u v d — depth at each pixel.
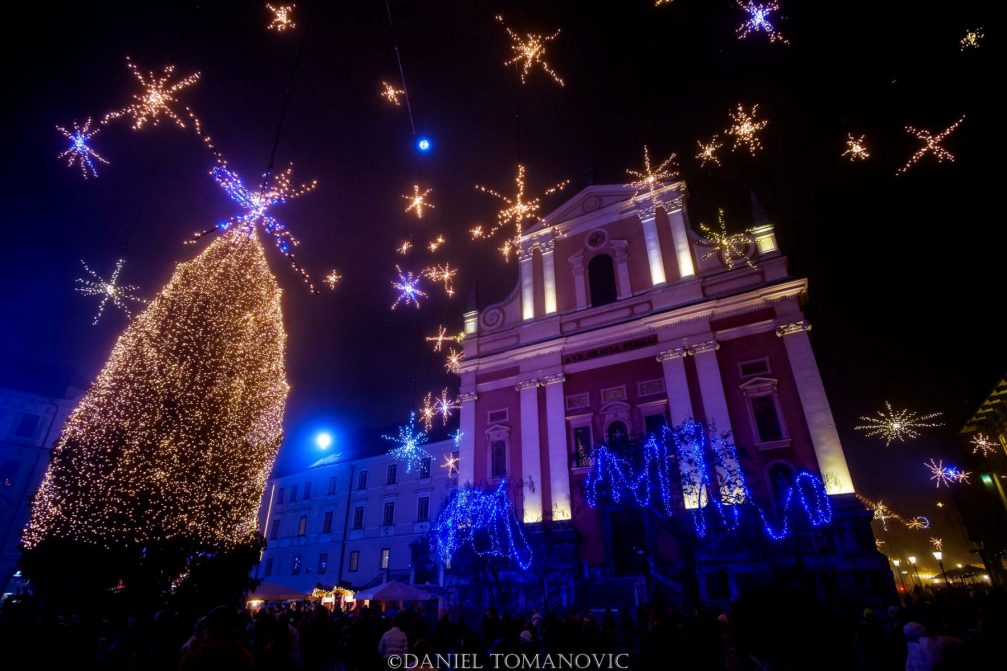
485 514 24.98
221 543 18.58
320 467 45.47
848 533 19.23
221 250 21.30
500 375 29.66
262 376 21.25
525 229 32.78
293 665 7.06
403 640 9.80
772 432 22.44
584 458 24.27
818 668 1.94
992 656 7.87
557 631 12.50
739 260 26.25
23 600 14.78
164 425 18.11
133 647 9.80
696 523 20.55
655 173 28.91
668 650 7.86
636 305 27.53
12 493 32.22
